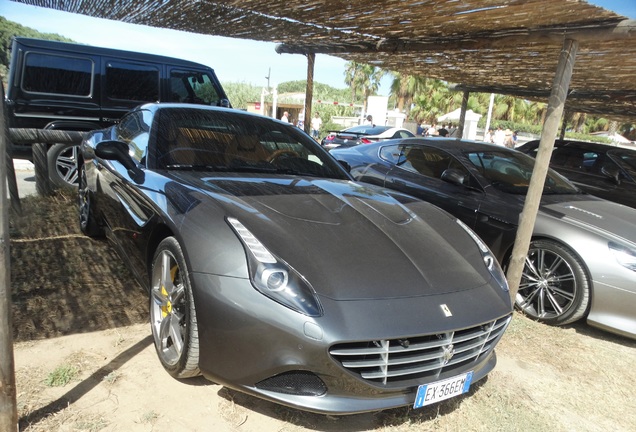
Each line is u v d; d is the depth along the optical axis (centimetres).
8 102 545
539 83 722
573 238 359
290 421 215
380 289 201
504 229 402
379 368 192
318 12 391
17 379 217
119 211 297
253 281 191
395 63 641
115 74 615
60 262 358
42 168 529
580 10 285
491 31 385
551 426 240
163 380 232
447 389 209
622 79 577
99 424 196
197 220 219
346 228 238
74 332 265
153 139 299
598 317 349
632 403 274
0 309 167
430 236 258
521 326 364
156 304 246
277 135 350
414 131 2472
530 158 523
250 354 189
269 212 234
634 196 621
